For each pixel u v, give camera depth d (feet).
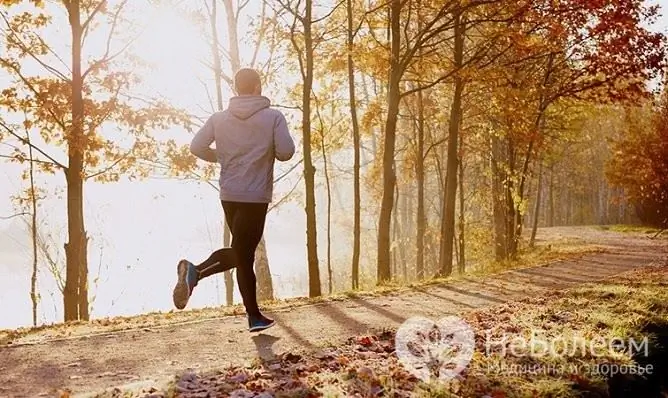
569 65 74.43
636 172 127.44
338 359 16.87
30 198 52.06
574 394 15.88
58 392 13.25
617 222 236.43
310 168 38.40
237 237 17.94
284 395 13.26
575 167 203.82
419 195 90.27
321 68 63.67
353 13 61.67
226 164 18.04
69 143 40.45
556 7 52.80
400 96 53.31
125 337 19.75
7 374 14.98
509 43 56.59
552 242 116.88
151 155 46.37
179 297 17.11
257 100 18.06
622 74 65.72
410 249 143.95
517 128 69.05
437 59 60.29
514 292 35.78
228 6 69.97
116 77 43.01
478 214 143.33
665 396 20.51
